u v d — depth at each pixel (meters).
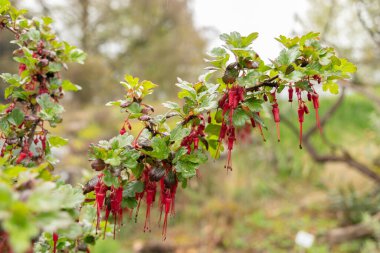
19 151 1.69
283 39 1.52
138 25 16.30
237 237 6.60
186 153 1.52
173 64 14.98
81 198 1.19
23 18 1.97
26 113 1.81
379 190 6.86
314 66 1.49
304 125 9.30
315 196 7.84
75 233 1.13
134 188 1.50
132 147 1.48
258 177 8.58
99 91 12.68
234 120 1.49
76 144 7.37
